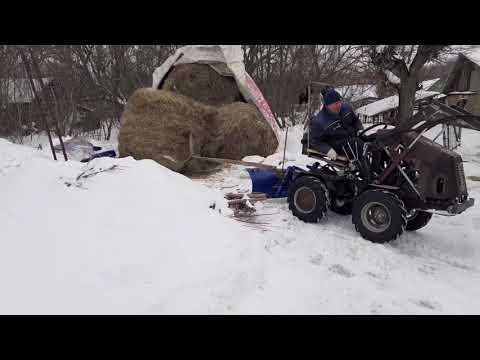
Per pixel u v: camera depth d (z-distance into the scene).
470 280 3.83
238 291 3.07
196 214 4.38
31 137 15.95
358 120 5.38
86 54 20.06
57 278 2.86
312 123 5.24
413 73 13.70
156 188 4.66
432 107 4.54
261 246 4.02
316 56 18.41
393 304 3.18
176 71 11.02
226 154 9.51
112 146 11.20
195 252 3.53
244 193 6.35
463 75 21.73
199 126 8.93
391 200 4.47
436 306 3.22
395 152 4.65
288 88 18.23
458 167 4.37
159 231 3.79
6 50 15.51
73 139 10.03
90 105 20.69
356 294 3.29
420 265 4.12
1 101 15.80
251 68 18.22
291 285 3.30
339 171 5.26
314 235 4.76
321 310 3.00
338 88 19.31
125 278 2.97
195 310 2.75
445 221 5.60
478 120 4.05
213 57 10.74
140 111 8.91
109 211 3.96
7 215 3.77
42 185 4.41
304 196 5.29
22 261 3.03
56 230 3.54
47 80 17.03
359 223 4.71
